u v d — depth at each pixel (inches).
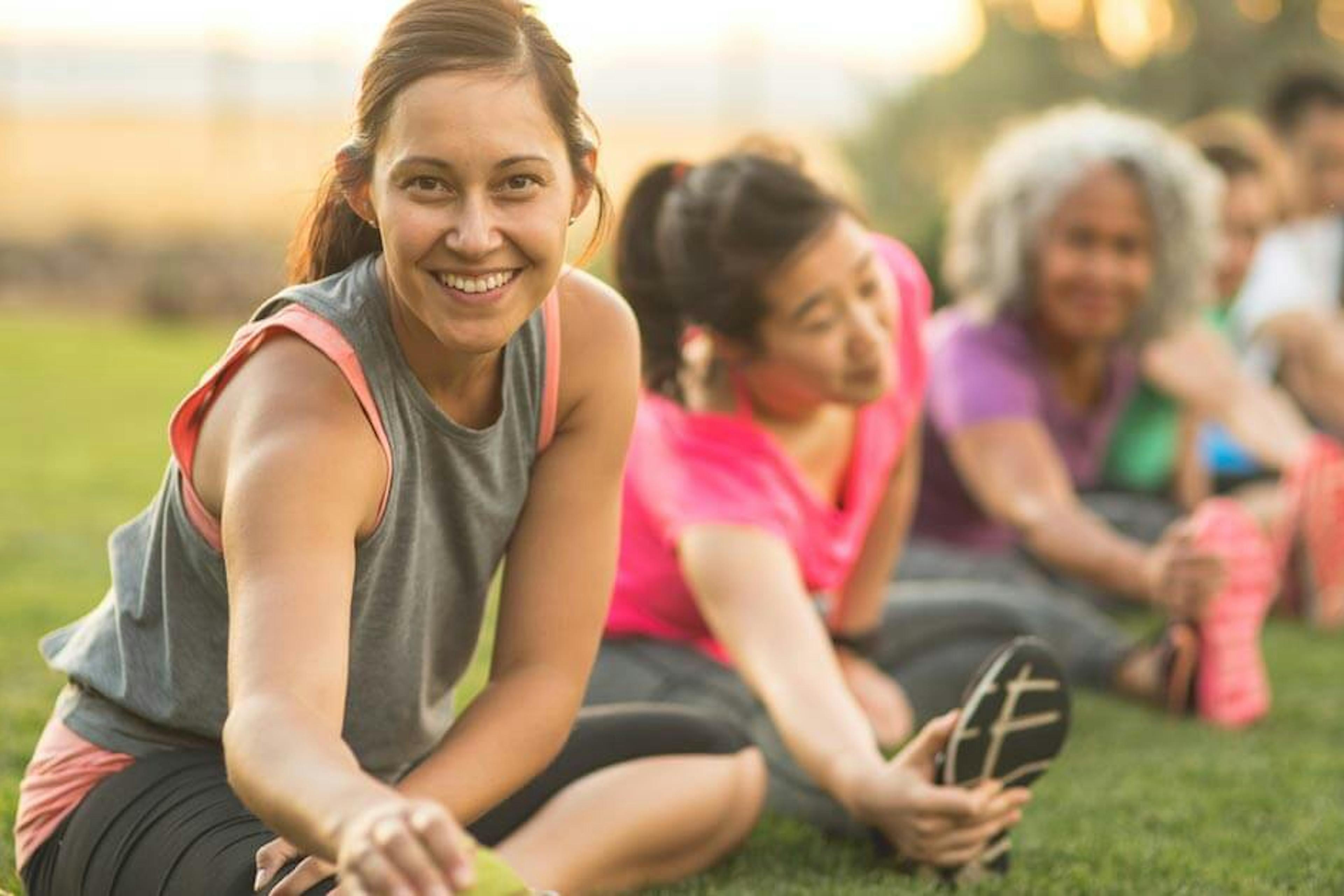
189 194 896.3
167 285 722.2
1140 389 197.8
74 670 97.4
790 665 120.5
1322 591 212.4
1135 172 181.9
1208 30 633.0
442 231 78.2
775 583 124.6
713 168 127.6
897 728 141.3
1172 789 139.0
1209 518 162.6
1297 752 152.4
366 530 85.4
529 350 89.8
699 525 127.0
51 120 1074.7
